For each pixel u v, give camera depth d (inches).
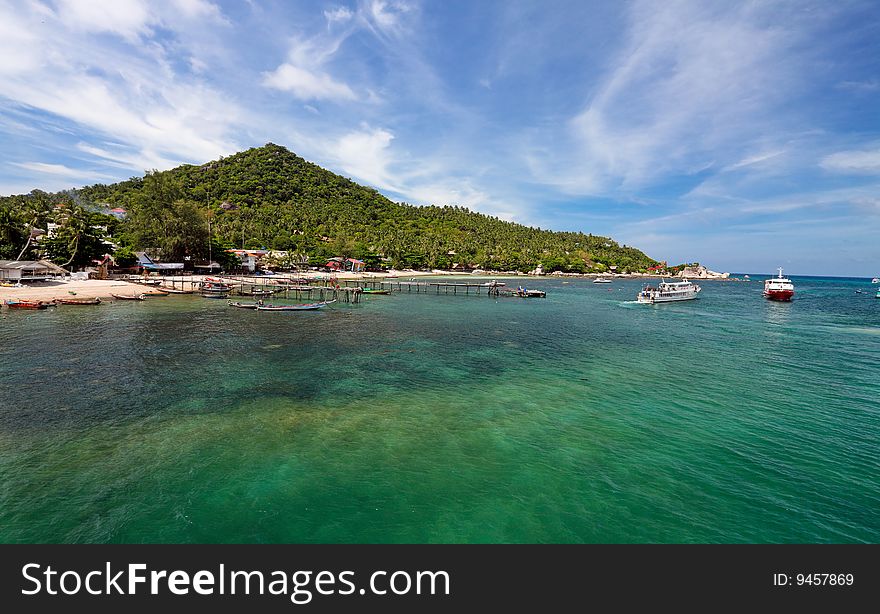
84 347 1166.3
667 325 1929.1
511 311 2421.3
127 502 470.3
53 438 618.5
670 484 534.3
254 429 673.6
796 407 812.6
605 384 959.0
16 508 452.4
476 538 435.2
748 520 467.2
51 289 2251.5
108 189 7701.8
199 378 927.0
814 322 2076.8
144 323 1576.0
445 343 1411.2
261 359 1114.1
